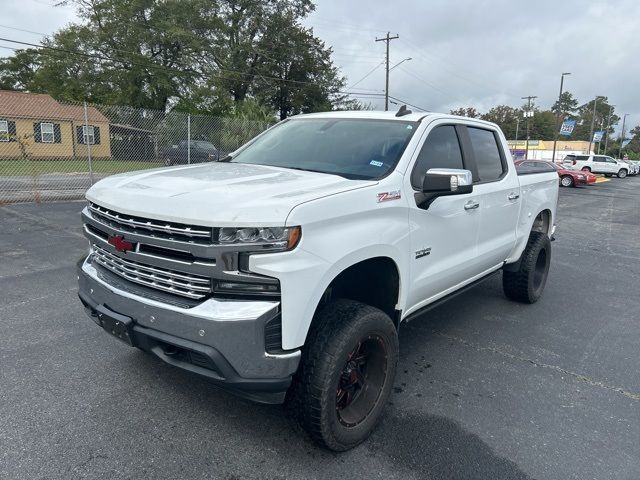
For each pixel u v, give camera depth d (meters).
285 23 44.50
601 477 2.80
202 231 2.38
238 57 42.91
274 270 2.36
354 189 2.82
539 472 2.82
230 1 42.59
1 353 3.92
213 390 3.51
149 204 2.56
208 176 3.06
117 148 16.72
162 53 37.69
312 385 2.62
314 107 47.75
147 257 2.59
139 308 2.64
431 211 3.46
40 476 2.57
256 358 2.42
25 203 11.68
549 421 3.36
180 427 3.07
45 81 41.66
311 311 2.53
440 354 4.37
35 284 5.67
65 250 7.32
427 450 2.97
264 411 3.29
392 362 3.09
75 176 16.22
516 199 4.93
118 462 2.72
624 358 4.45
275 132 4.31
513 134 115.94
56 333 4.34
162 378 3.63
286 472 2.72
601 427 3.31
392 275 3.25
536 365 4.22
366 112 4.12
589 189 30.31
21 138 18.53
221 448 2.89
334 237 2.61
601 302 6.12
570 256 9.09
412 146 3.43
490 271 4.82
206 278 2.45
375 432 3.13
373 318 2.82
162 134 16.64
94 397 3.35
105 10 35.41
